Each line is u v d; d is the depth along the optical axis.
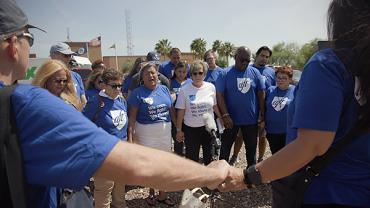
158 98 4.27
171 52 6.74
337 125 1.33
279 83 4.85
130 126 4.21
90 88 4.85
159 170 1.08
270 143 5.03
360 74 1.26
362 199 1.39
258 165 1.54
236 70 4.98
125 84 6.31
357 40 1.26
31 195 1.00
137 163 1.03
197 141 4.73
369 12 1.25
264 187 4.94
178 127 4.77
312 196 1.46
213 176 1.31
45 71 3.19
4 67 1.04
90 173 0.97
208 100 4.70
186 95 4.70
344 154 1.39
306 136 1.35
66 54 5.30
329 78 1.32
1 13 1.00
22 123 0.96
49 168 0.95
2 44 1.02
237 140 6.02
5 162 0.92
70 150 0.96
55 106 0.99
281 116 4.80
